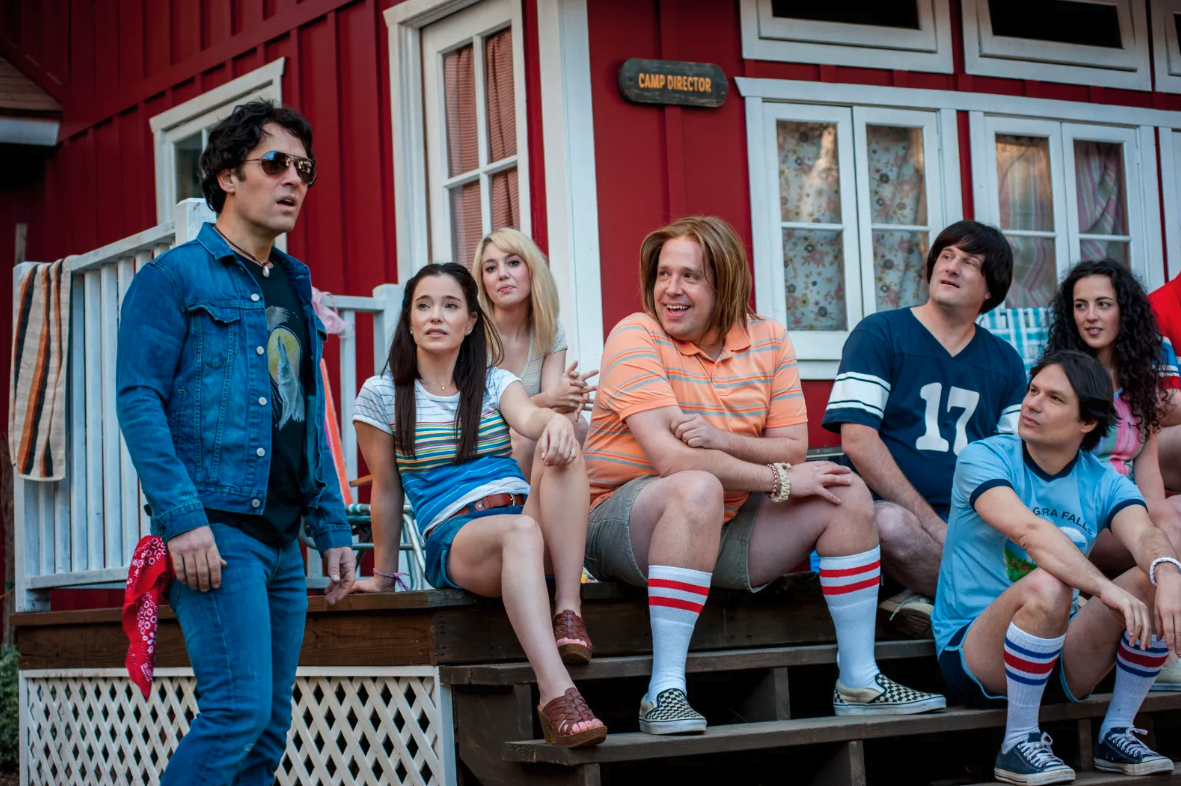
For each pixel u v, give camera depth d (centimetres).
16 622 497
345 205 655
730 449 354
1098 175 641
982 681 354
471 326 354
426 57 621
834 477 354
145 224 791
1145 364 429
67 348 507
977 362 428
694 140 554
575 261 528
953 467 419
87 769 467
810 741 323
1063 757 374
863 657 355
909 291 596
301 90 681
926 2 604
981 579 362
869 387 415
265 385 278
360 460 636
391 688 350
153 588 263
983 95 609
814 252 581
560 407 397
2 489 724
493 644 342
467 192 604
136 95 799
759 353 374
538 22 549
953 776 379
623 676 333
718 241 366
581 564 334
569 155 531
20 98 866
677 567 330
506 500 345
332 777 374
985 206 607
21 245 749
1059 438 351
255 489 273
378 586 361
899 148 600
